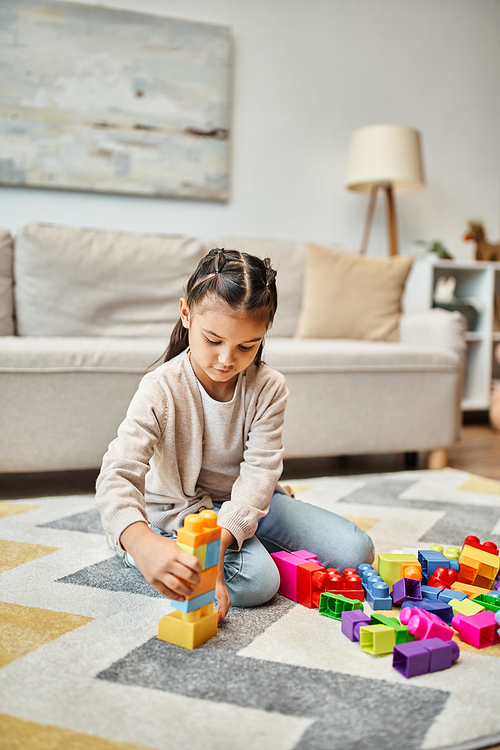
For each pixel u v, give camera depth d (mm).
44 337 2006
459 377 2076
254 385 1006
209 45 2691
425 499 1615
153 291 2141
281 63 2891
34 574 1032
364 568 981
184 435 969
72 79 2500
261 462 988
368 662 764
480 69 3357
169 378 952
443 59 3254
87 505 1514
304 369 1835
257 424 1011
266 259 939
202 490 1061
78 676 708
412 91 3189
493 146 3412
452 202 3326
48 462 1606
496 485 1793
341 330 2365
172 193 2686
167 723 622
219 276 837
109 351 1642
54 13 2457
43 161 2486
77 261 2039
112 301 2084
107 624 849
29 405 1576
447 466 2111
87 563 1093
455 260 3328
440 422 2033
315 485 1758
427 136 3248
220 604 859
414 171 2752
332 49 2992
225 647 793
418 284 2984
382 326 2383
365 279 2404
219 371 877
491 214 3426
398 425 1974
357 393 1911
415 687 707
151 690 683
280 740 599
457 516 1458
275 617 899
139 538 771
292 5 2895
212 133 2725
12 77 2422
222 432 992
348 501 1580
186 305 950
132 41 2570
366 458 2268
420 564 1013
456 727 630
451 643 763
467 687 711
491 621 843
